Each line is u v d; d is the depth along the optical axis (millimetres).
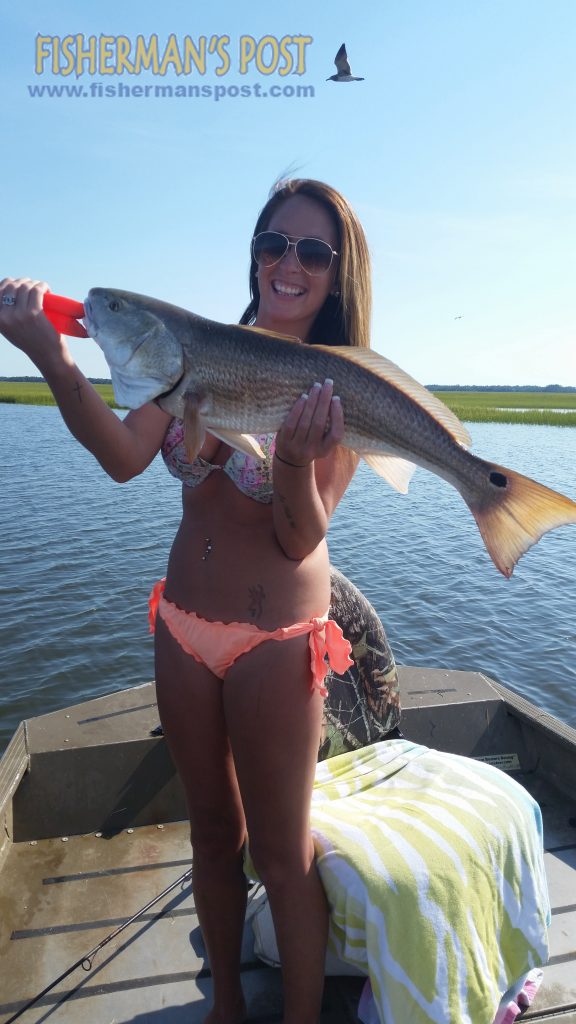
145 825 3311
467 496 2096
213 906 2152
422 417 2051
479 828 2240
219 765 2090
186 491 2178
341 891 2035
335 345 2197
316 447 1721
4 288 1647
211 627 1969
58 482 21141
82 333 1941
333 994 2357
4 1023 2277
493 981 2105
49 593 10352
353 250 2162
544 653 8688
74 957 2553
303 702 1937
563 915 2711
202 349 1906
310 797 2010
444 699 3818
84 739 3314
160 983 2451
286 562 1968
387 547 13984
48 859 3070
